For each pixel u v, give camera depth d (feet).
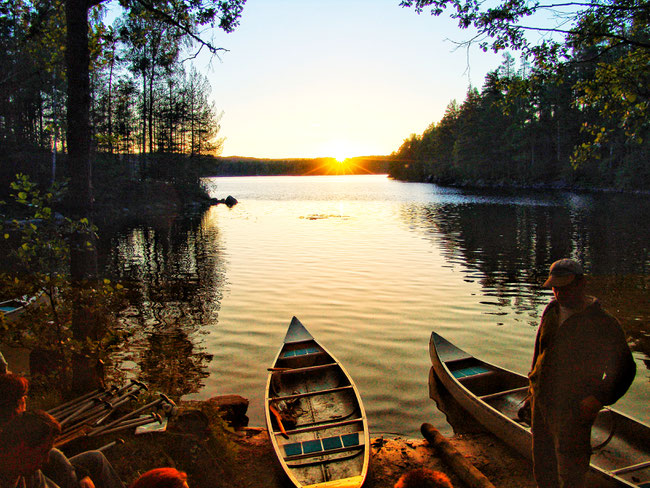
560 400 11.18
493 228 102.53
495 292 47.67
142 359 29.99
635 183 203.92
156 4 23.29
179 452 14.90
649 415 22.67
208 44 24.03
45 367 19.58
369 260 66.33
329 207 175.42
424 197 230.89
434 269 59.67
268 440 18.93
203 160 201.67
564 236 87.56
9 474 7.65
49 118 115.96
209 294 47.78
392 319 38.75
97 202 143.02
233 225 117.19
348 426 18.65
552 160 288.10
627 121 31.60
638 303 41.81
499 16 26.73
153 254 74.69
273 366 25.30
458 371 25.26
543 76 29.76
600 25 25.68
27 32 25.00
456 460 16.80
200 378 27.14
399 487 6.17
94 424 14.69
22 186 17.81
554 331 11.59
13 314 24.32
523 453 17.90
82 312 18.80
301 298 45.62
